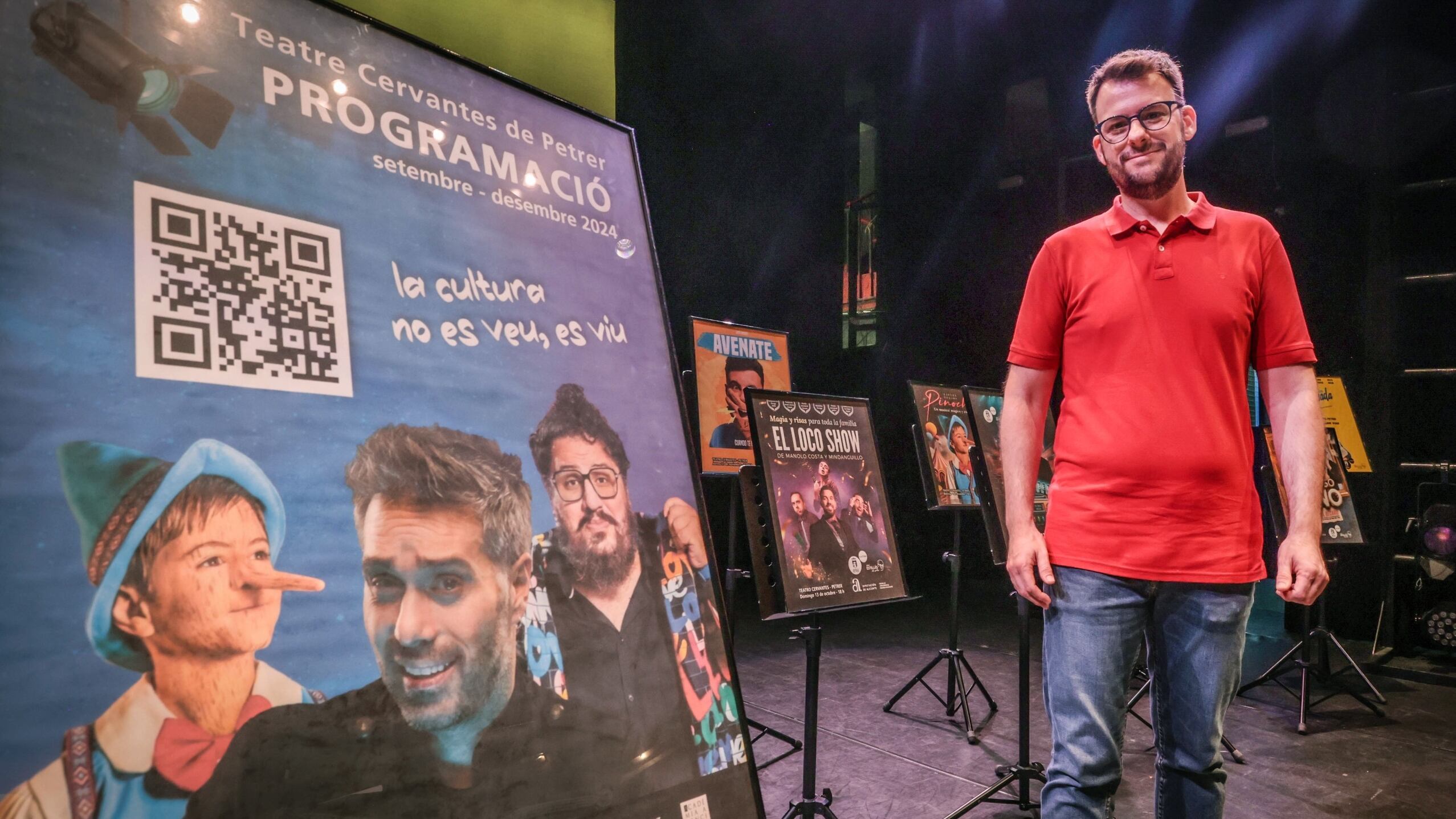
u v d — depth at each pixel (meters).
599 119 1.46
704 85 5.39
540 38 2.57
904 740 2.97
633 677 1.20
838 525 2.00
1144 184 1.44
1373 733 3.17
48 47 0.86
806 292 6.19
